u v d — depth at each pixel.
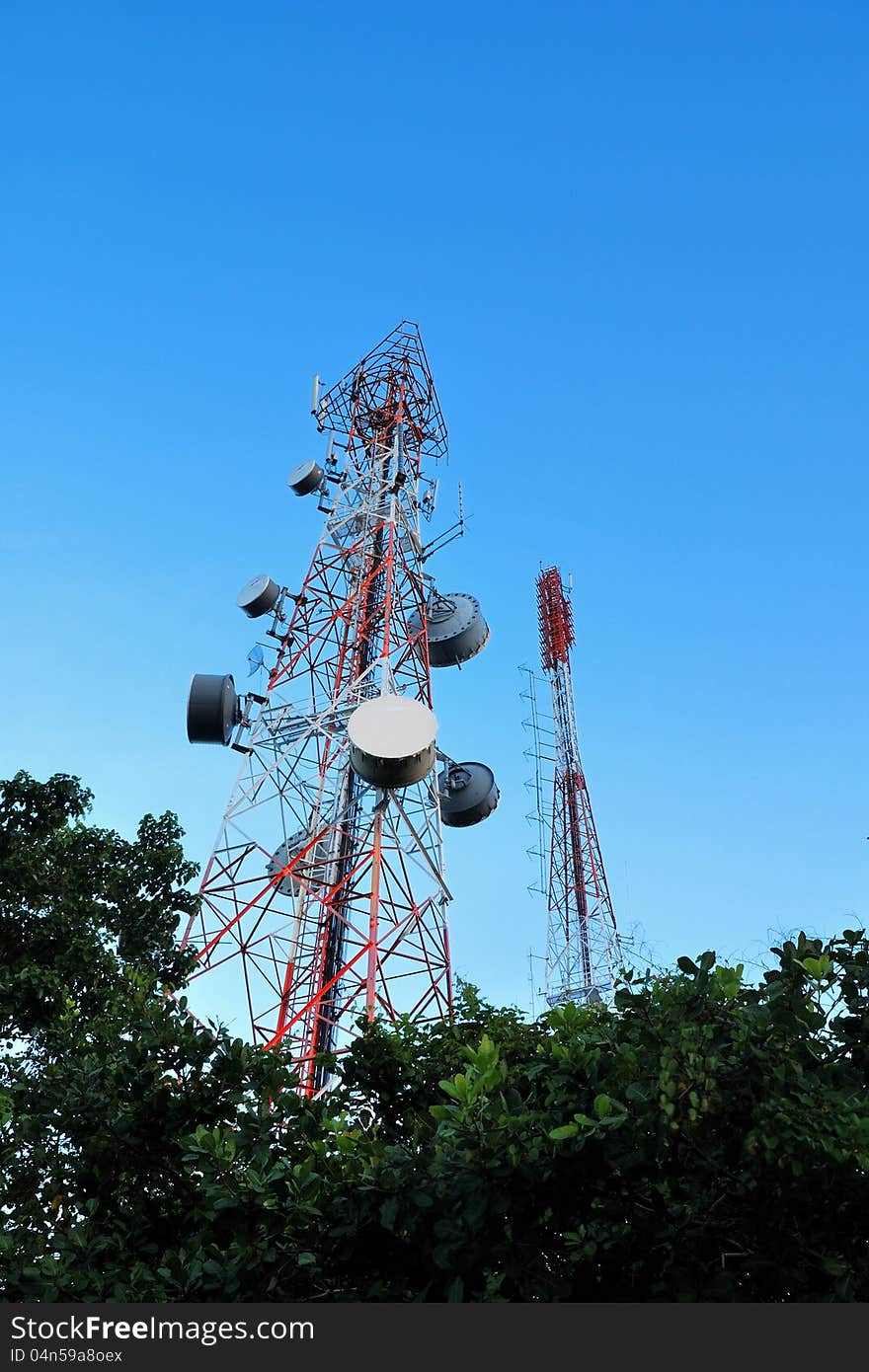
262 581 30.75
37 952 20.55
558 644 73.81
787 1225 9.83
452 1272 10.02
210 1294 10.57
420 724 24.55
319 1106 12.74
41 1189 13.85
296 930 25.39
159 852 22.97
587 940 61.53
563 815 67.44
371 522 32.50
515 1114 9.76
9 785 22.98
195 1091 13.41
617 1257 10.12
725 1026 10.22
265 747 28.19
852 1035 10.37
